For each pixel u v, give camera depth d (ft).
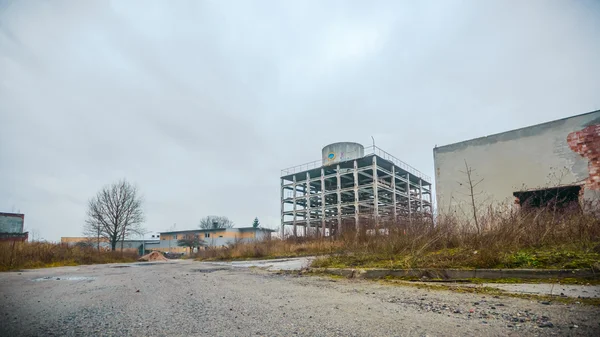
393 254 27.22
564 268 16.62
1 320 12.14
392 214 39.40
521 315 10.50
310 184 155.02
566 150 48.03
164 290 20.11
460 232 26.16
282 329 9.94
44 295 19.24
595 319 9.64
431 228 29.09
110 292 19.85
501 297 13.42
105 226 139.44
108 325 11.08
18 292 20.92
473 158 55.62
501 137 53.57
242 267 40.91
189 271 38.19
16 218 144.56
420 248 25.31
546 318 9.98
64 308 14.51
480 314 10.87
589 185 45.55
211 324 10.82
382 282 19.61
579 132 47.26
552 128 49.49
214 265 51.16
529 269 17.08
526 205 28.71
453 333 8.96
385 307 12.50
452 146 58.03
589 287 14.11
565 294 13.12
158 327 10.64
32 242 69.05
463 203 54.80
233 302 14.85
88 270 47.52
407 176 138.41
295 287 19.27
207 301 15.38
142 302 15.70
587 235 20.95
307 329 9.84
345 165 132.26
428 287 16.87
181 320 11.53
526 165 50.90
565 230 22.21
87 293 19.67
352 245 36.91
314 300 14.61
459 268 19.52
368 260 26.89
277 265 38.99
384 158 124.57
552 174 48.60
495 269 17.92
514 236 22.40
